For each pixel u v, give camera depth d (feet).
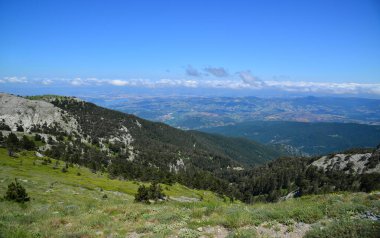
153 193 203.62
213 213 68.03
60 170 381.60
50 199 138.82
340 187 464.65
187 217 65.57
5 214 74.79
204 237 52.80
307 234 48.32
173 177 500.74
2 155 397.60
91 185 284.61
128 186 350.02
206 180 560.61
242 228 54.54
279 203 84.53
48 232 58.39
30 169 334.24
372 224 46.57
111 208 79.36
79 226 62.90
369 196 73.26
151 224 61.98
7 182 174.19
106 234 57.72
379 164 498.69
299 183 557.33
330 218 56.70
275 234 51.06
